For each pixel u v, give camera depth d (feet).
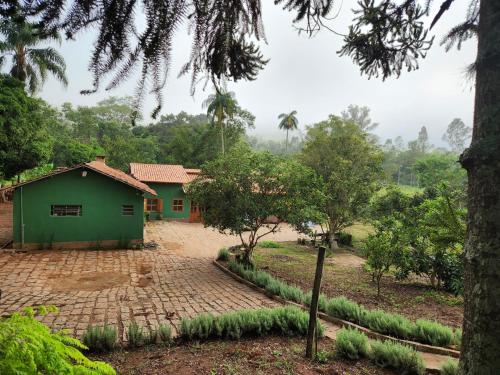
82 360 7.24
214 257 45.03
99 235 45.65
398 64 8.90
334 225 56.24
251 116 118.01
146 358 14.75
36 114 59.21
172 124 154.61
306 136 76.64
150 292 28.25
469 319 5.02
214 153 117.50
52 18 5.13
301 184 35.86
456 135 237.66
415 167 124.77
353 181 52.19
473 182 5.05
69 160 100.83
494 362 4.59
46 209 42.75
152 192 47.14
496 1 4.86
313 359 14.76
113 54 5.26
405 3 7.51
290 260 45.21
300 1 6.43
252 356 14.90
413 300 28.37
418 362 13.79
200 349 15.74
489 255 4.72
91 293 27.40
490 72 4.87
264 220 37.50
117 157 112.98
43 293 26.89
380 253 28.68
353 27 8.29
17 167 55.88
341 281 34.71
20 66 60.54
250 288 30.66
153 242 50.72
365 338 15.92
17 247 41.57
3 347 5.63
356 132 58.75
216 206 36.19
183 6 5.30
